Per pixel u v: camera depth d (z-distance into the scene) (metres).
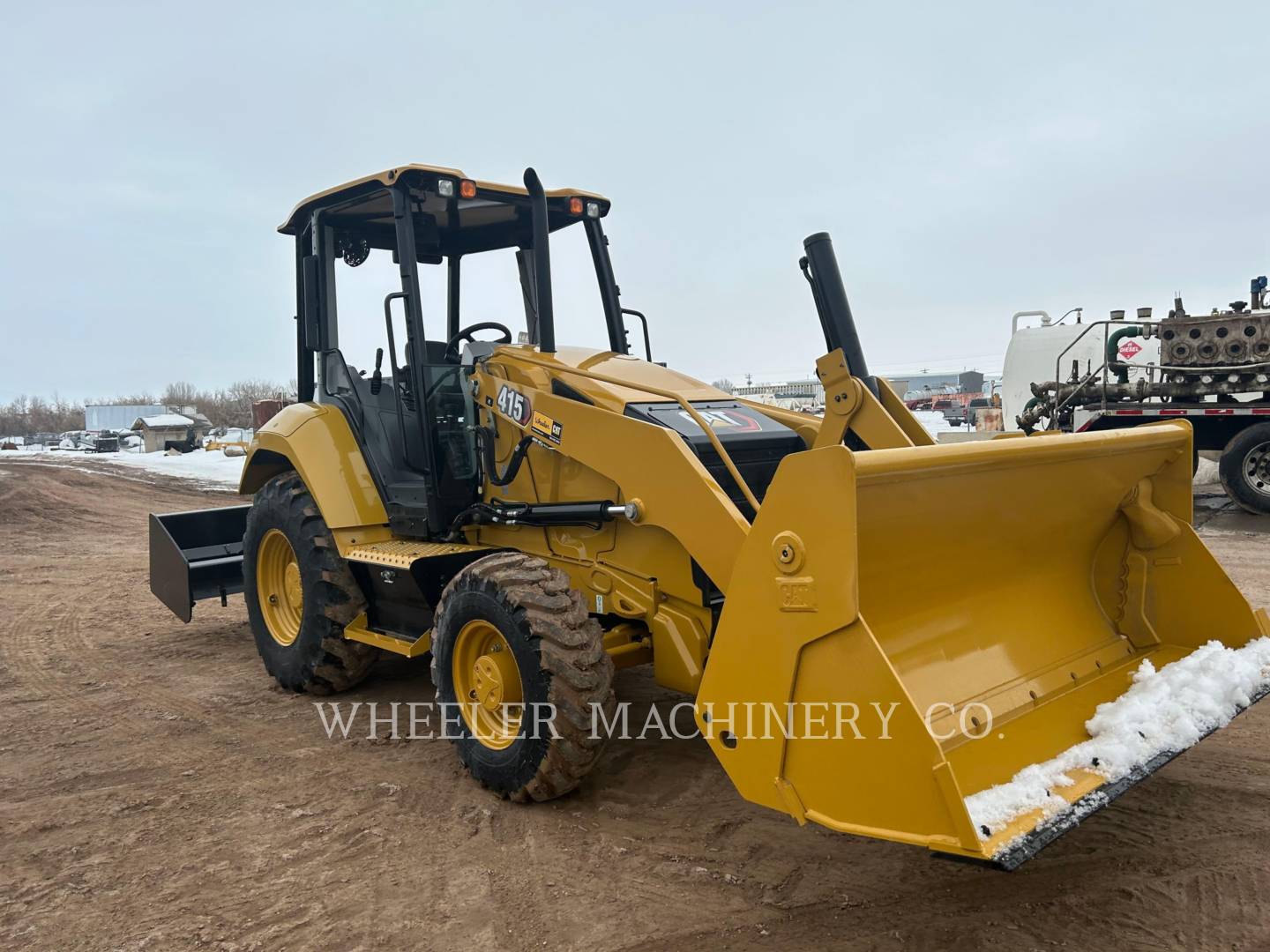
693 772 3.79
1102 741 2.74
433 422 4.25
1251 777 3.50
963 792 2.58
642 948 2.59
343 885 2.97
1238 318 9.91
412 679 5.25
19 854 3.23
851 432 3.70
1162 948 2.50
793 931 2.64
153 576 6.23
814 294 3.74
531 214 4.63
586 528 3.79
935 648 3.05
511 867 3.05
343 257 5.04
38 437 63.16
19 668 5.61
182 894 2.94
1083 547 3.71
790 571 2.51
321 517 4.76
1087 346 12.57
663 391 3.84
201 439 44.66
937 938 2.58
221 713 4.71
